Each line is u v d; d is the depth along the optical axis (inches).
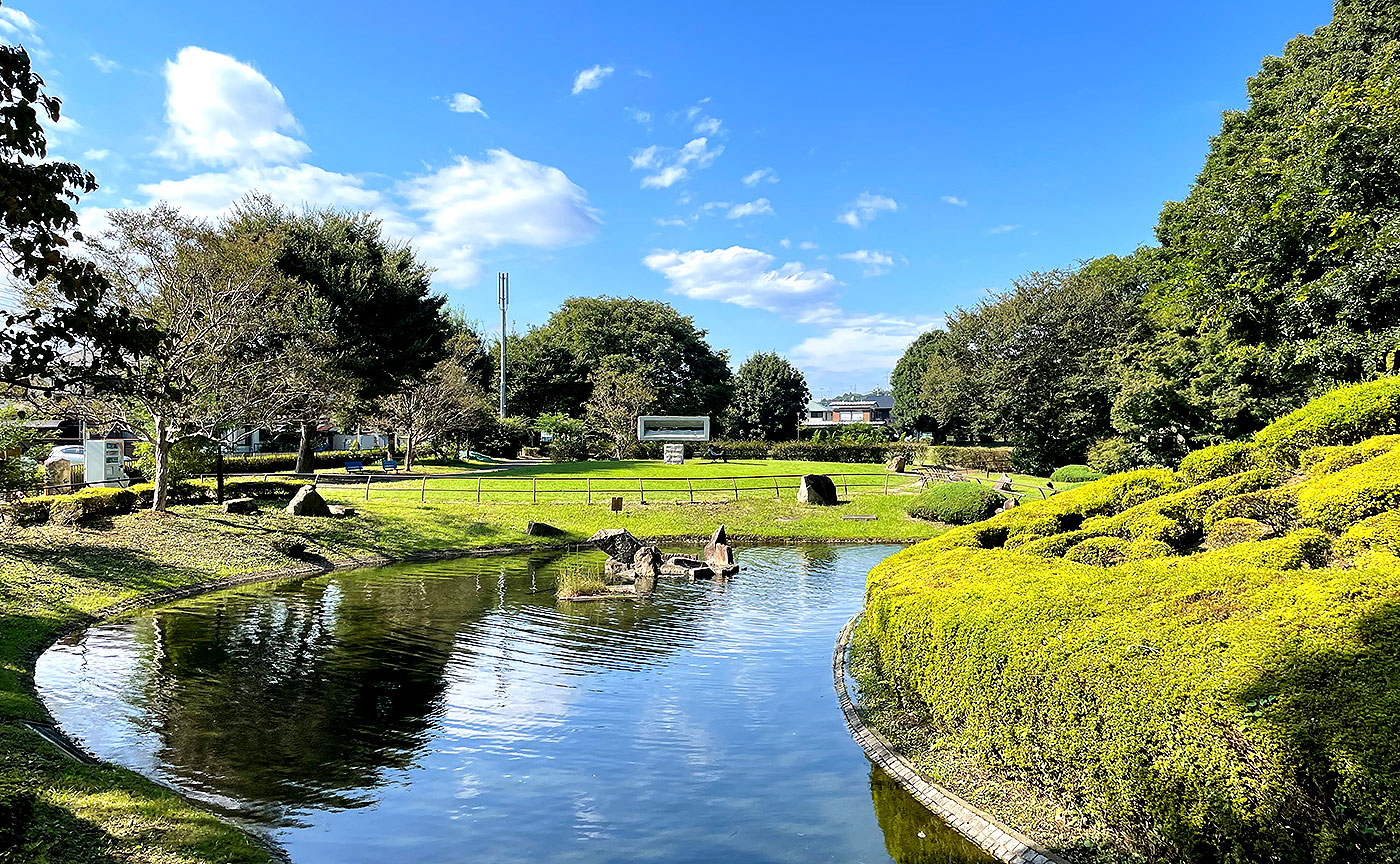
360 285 1419.8
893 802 277.7
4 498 719.7
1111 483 465.1
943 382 2123.5
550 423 2345.0
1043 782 244.1
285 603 623.2
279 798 283.9
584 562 860.6
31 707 350.0
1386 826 146.2
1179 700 191.9
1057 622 261.0
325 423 1804.9
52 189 226.8
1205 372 975.0
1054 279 1883.6
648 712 379.9
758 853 246.2
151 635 510.3
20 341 231.9
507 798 286.0
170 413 820.6
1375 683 169.9
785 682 430.0
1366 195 580.1
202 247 905.5
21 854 207.3
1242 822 170.4
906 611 341.1
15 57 216.1
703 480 1449.3
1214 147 1142.3
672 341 2945.4
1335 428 406.3
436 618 577.6
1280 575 244.8
